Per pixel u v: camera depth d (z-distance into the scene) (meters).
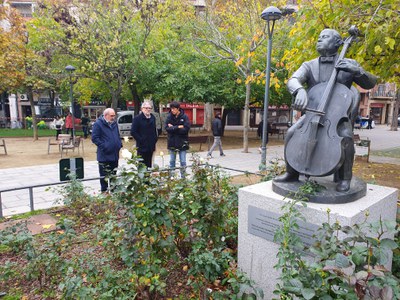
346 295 1.54
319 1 5.35
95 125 6.11
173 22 18.09
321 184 2.87
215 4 16.56
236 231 3.70
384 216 2.85
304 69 2.93
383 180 8.18
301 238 2.60
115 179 3.21
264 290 2.92
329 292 1.65
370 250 1.69
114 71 15.01
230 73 16.14
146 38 15.43
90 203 4.99
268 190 2.98
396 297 1.53
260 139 19.67
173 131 7.08
